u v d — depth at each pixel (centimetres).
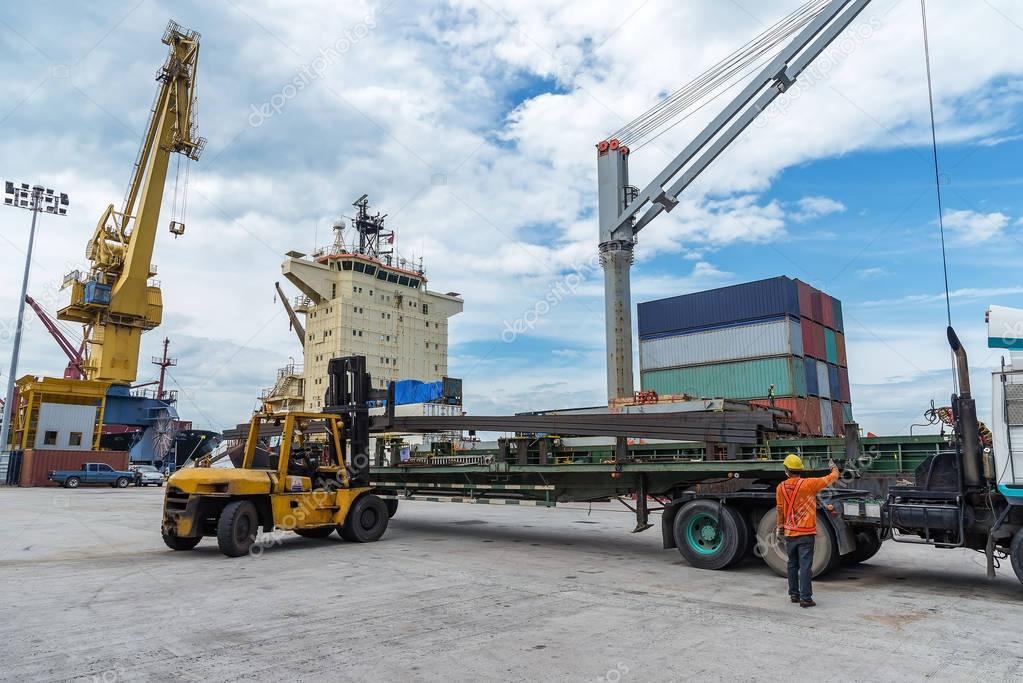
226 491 1041
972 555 1112
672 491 1108
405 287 5394
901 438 920
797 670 484
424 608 685
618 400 1855
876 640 566
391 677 466
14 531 1403
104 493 3017
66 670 480
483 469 1291
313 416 1202
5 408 3712
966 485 803
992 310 791
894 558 1077
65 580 841
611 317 3134
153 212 4725
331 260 5125
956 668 490
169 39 4572
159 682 454
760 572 925
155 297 5084
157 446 5116
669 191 3036
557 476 1225
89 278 4900
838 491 908
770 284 3294
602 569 942
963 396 816
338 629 598
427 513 1992
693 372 3497
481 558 1045
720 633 588
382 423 1375
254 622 625
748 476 1010
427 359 5428
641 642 557
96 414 4200
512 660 505
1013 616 661
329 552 1107
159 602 712
